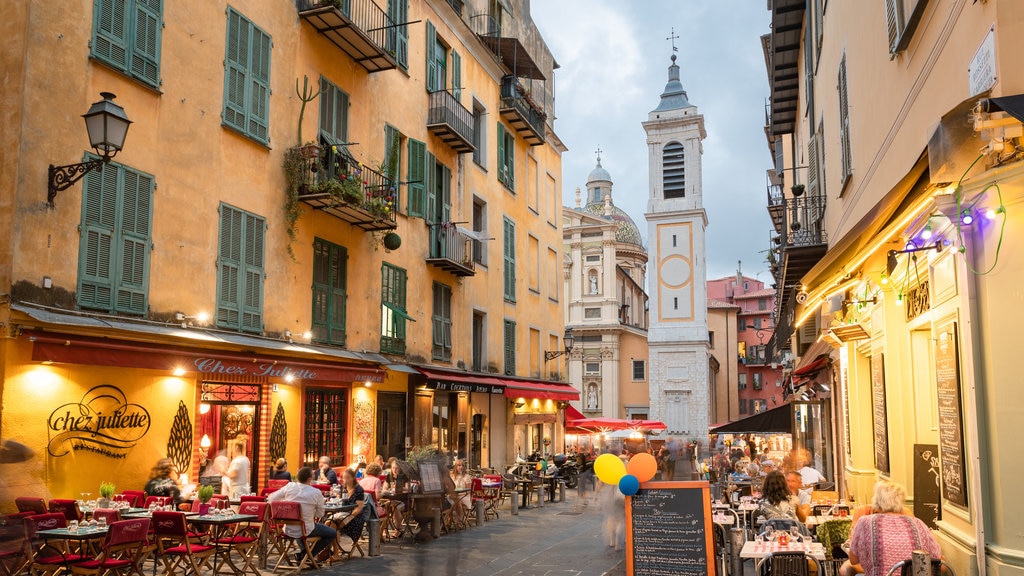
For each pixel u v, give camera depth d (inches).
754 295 3157.0
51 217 417.1
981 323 231.0
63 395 419.2
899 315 380.8
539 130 1254.3
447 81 967.6
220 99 556.1
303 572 447.2
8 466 383.9
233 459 539.8
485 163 1080.8
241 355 542.6
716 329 3009.4
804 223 727.1
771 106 1040.2
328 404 677.9
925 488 319.3
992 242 225.3
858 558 262.5
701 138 2477.9
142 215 478.0
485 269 1063.6
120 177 463.2
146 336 468.4
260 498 478.3
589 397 2484.0
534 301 1266.0
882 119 372.5
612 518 575.5
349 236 725.9
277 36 628.1
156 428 481.1
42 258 410.9
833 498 530.6
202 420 522.0
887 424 394.0
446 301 938.1
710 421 2581.2
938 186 225.5
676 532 306.0
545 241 1339.8
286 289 624.1
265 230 598.9
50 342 396.2
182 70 519.8
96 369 441.1
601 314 2514.8
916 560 233.9
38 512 371.9
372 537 510.3
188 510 448.8
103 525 362.0
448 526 656.4
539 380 1259.8
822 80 638.5
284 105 633.6
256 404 582.2
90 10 448.5
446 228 912.9
